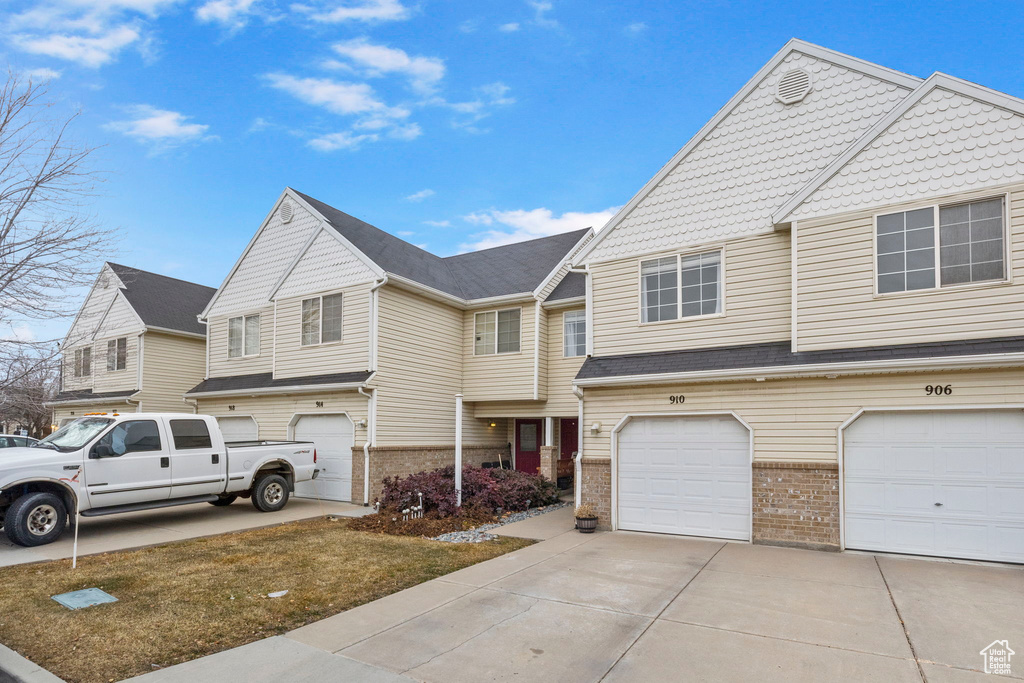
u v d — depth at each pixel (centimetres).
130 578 700
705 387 975
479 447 1717
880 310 862
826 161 980
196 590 651
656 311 1106
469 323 1697
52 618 554
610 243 1167
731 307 1027
